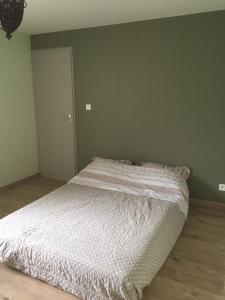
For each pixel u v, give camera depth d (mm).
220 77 3092
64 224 2355
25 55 4152
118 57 3625
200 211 3293
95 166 3635
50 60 4102
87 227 2303
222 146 3227
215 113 3195
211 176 3357
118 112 3791
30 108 4348
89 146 4129
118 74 3676
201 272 2207
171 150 3545
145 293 1979
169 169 3395
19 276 2146
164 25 3266
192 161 3439
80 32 3789
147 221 2395
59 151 4387
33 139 4473
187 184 3486
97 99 3898
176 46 3256
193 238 2699
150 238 2141
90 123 4039
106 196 2975
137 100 3627
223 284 2076
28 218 2475
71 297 1923
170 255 2430
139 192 3062
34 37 4148
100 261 1859
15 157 4184
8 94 3951
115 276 1743
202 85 3205
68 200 2877
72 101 4090
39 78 4266
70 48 3912
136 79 3574
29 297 1938
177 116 3420
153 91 3502
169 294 1973
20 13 1799
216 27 3010
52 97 4230
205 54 3119
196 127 3334
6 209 3393
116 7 2836
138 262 1875
